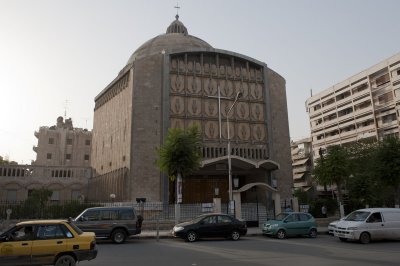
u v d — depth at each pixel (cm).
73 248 1092
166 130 4144
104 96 5488
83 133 8481
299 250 1584
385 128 6462
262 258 1330
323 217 3247
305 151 9375
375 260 1274
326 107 8269
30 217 2692
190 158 2816
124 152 4278
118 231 1973
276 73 5066
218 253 1478
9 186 5434
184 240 2106
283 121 4906
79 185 5788
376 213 1978
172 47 5259
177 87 4397
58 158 8144
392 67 6362
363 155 4688
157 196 3962
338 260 1274
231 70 4750
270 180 4297
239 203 2847
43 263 1069
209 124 4428
